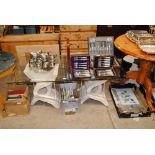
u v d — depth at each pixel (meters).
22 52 2.83
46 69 2.16
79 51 3.16
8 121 2.22
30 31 3.12
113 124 2.18
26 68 2.20
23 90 2.35
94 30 3.03
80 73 2.14
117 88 2.65
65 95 2.28
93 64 2.19
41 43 3.01
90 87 2.33
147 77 2.37
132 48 2.06
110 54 2.32
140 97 2.50
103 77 2.10
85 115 2.30
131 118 2.25
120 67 2.34
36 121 2.22
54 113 2.32
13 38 2.95
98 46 2.31
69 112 2.29
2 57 2.31
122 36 2.38
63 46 3.10
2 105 2.27
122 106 2.37
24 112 2.28
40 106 2.42
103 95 2.44
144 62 2.26
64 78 2.13
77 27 2.99
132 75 2.41
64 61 2.40
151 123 2.19
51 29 3.14
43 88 2.38
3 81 2.70
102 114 2.31
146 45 2.04
